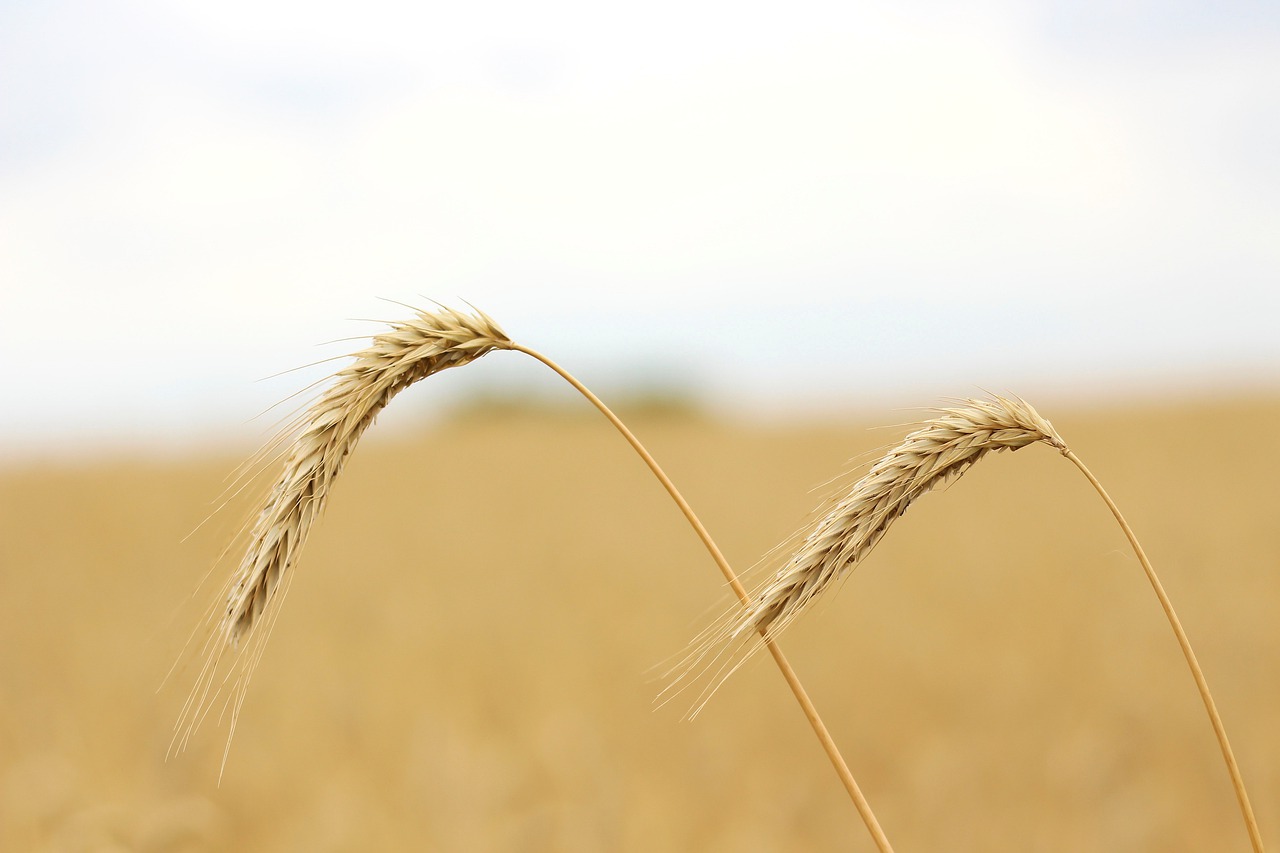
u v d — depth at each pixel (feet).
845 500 6.80
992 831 19.71
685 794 22.11
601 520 68.08
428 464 117.29
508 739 25.46
